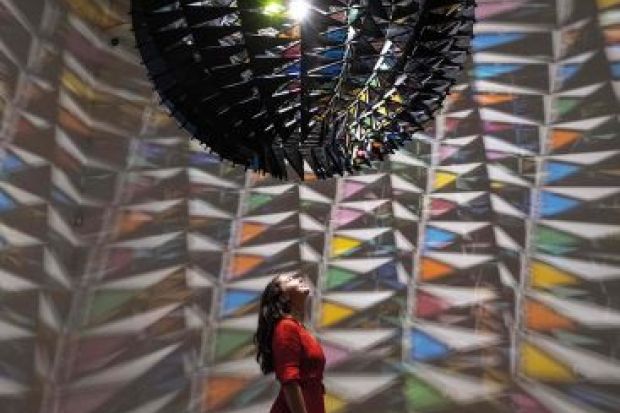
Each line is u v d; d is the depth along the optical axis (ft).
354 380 11.80
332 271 12.59
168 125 14.25
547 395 10.81
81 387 12.78
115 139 14.34
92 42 14.52
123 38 14.78
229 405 12.15
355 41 5.15
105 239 13.74
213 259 13.17
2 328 11.66
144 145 14.23
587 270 11.17
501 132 12.47
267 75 5.26
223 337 12.58
